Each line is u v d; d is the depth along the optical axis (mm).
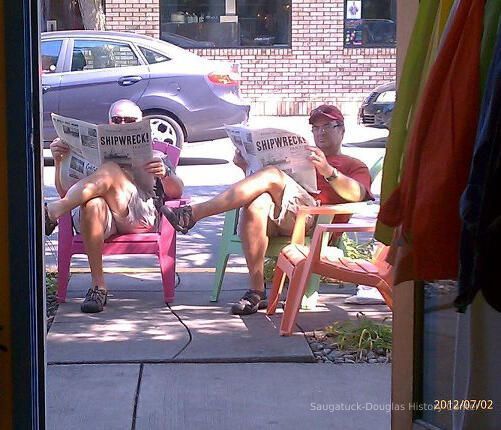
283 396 4309
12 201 2877
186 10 17750
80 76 11891
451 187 2514
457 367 2818
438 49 2615
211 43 17828
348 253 6438
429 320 3209
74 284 6305
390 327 5043
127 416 4070
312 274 5387
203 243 7922
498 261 2268
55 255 7258
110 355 4805
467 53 2514
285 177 5535
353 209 5375
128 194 5664
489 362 2676
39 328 3064
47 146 12125
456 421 2828
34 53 2961
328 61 17766
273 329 5262
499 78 2305
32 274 2945
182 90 11906
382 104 14102
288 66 17766
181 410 4141
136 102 11867
